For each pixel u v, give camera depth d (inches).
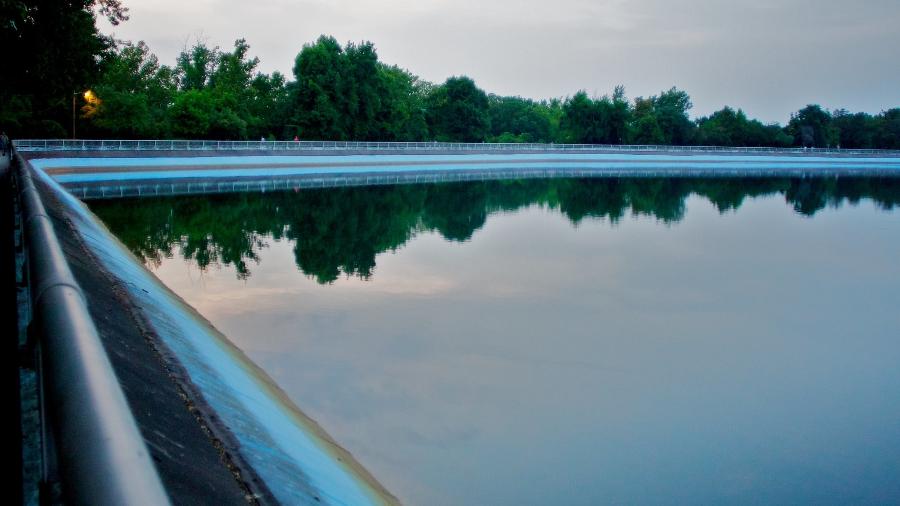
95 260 441.1
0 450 124.0
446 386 486.6
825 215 1628.9
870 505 346.6
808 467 384.5
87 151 1795.0
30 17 800.9
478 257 1007.6
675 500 345.1
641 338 618.2
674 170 3302.2
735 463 387.5
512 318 669.3
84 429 47.2
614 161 3474.4
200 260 936.3
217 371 362.3
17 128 1899.6
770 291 819.4
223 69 3139.8
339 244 1109.1
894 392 498.0
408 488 348.2
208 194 1722.4
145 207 1440.7
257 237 1153.4
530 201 1850.4
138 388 216.7
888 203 1911.9
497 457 385.4
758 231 1342.3
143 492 39.9
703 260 1016.2
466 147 3142.2
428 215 1515.7
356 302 714.2
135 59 2802.7
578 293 782.5
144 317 349.1
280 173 2337.6
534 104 5049.2
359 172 2618.1
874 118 4645.7
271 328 613.6
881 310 733.9
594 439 412.2
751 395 488.4
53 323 67.0
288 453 288.8
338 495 282.8
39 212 161.0
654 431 426.0
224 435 239.8
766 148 3801.7
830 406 472.4
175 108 2383.1
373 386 481.4
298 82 2901.1
